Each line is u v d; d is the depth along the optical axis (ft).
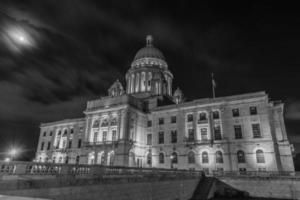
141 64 261.65
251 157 143.74
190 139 169.58
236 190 118.52
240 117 155.63
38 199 18.24
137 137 185.47
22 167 45.57
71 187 47.32
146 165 185.06
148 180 72.59
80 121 225.56
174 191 88.07
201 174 126.11
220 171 135.03
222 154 152.15
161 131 184.55
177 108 182.19
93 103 207.72
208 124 164.55
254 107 153.69
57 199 44.01
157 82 236.22
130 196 63.52
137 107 195.31
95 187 53.11
